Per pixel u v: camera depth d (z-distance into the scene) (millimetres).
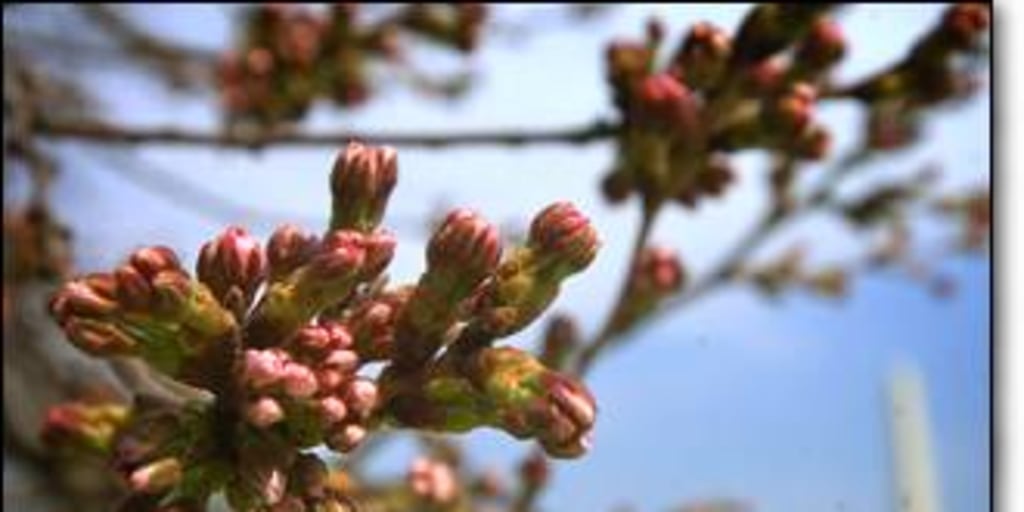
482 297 238
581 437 232
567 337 341
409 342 235
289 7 561
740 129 344
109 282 226
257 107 561
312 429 225
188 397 244
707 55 344
